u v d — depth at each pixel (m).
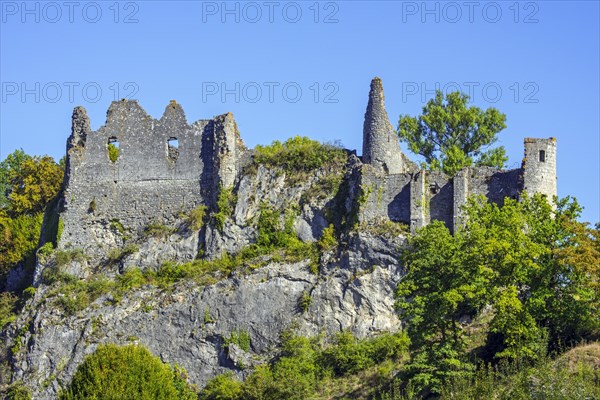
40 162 148.88
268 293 112.69
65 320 115.62
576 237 96.69
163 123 124.12
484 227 99.75
